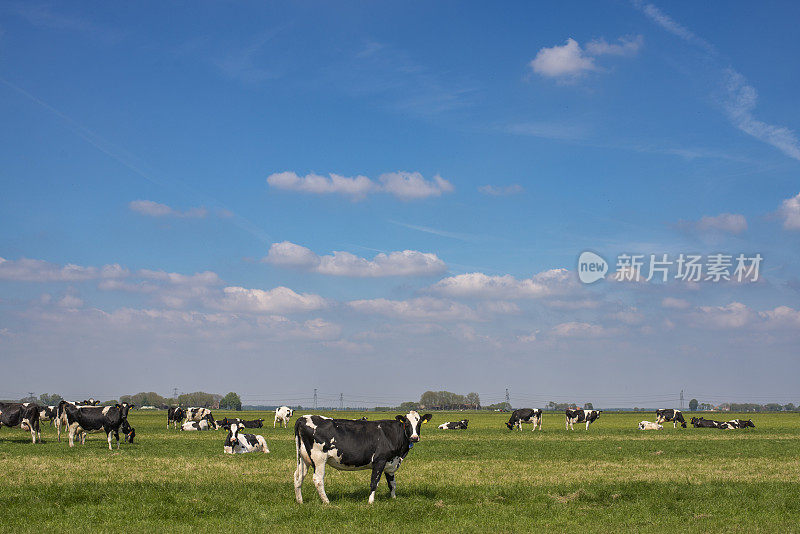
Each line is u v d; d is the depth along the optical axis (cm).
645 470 2664
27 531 1405
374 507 1705
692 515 1694
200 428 6062
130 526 1468
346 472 2506
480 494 1980
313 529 1451
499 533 1448
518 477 2430
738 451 3572
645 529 1505
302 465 1803
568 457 3206
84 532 1401
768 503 1845
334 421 1797
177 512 1627
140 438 4494
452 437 5119
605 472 2592
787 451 3575
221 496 1862
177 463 2762
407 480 2323
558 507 1786
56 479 2212
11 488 1983
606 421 9244
